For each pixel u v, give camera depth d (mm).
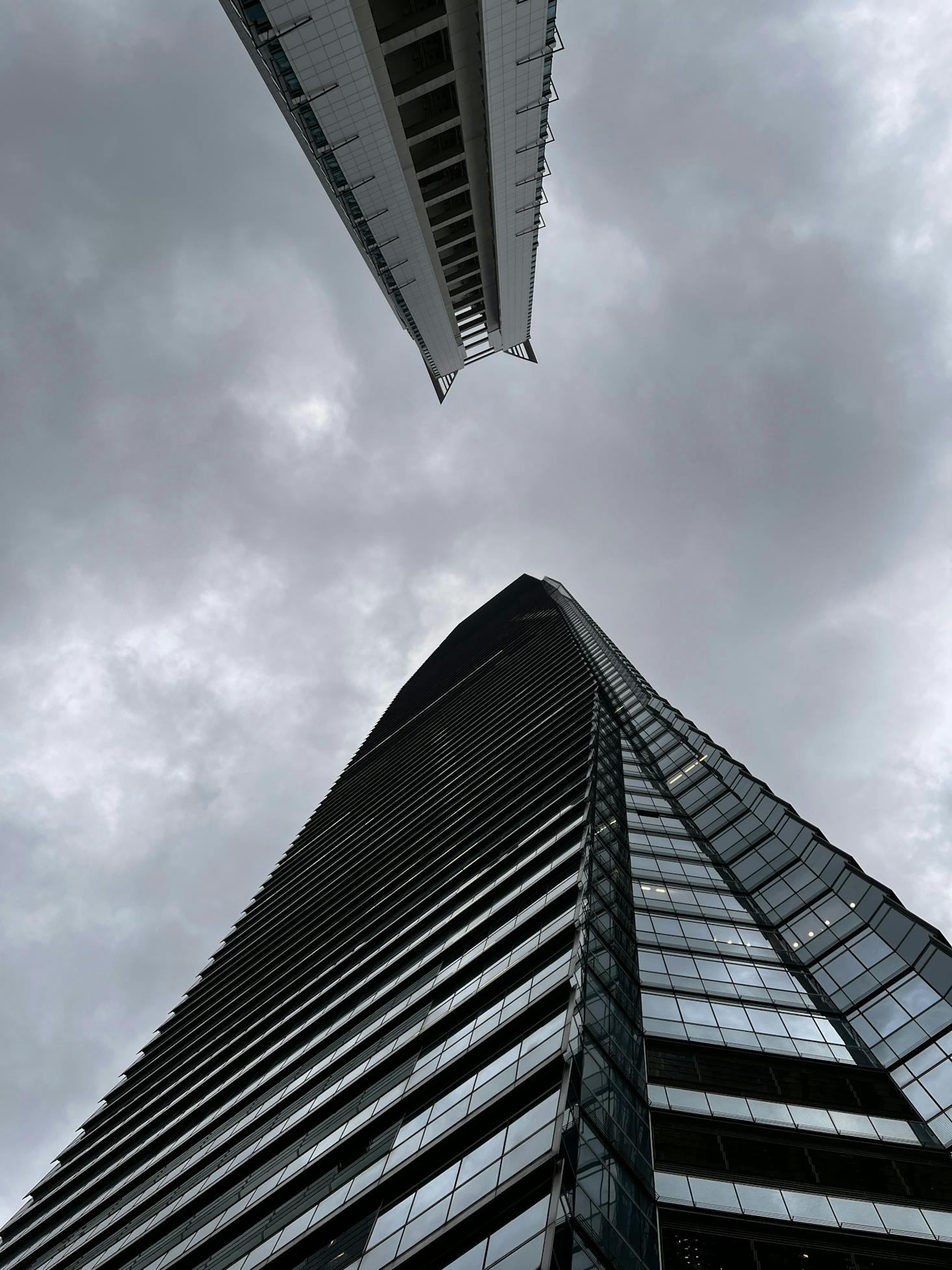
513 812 51156
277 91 41688
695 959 28594
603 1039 19844
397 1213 17656
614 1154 16609
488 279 63531
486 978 26438
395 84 42312
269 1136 30562
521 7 38188
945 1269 17391
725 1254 17281
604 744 48969
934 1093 21828
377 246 54969
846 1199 18875
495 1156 16359
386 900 55188
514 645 131625
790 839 35781
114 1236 34281
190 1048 61219
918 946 26250
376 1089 26281
